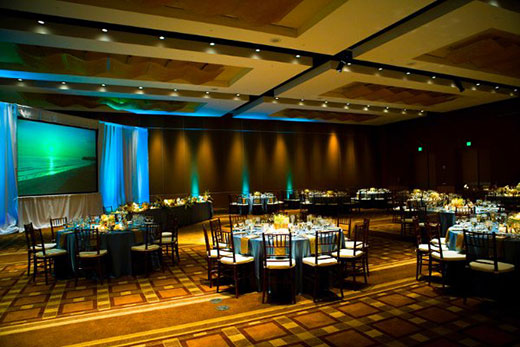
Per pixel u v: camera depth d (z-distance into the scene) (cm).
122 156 1369
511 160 1359
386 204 1484
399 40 715
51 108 1216
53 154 1062
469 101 1323
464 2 576
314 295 446
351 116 1628
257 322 386
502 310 405
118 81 923
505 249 437
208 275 532
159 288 514
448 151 1588
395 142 1845
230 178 1596
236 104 1247
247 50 784
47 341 353
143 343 344
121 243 577
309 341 339
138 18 593
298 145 1744
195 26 628
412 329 361
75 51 771
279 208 1438
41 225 1018
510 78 998
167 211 1033
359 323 377
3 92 995
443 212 767
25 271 618
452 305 423
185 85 984
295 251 471
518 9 594
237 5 547
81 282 550
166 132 1490
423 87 1081
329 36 680
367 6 570
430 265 504
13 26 614
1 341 355
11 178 942
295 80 1045
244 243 497
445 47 834
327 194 1415
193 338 352
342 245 533
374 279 532
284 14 579
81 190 1159
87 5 547
